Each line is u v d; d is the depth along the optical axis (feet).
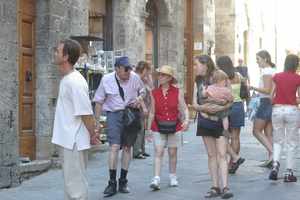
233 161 35.73
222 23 98.53
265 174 35.53
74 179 21.44
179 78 68.13
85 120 21.33
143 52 56.13
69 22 40.24
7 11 31.81
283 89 32.86
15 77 32.45
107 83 30.53
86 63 40.75
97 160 40.98
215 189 29.30
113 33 51.57
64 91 21.34
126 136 30.40
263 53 36.65
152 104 31.58
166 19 65.05
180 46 68.69
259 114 37.17
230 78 32.91
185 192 30.50
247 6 111.65
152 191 30.76
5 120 31.58
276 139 33.45
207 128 29.22
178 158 42.55
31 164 35.01
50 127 37.88
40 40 37.73
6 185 31.50
